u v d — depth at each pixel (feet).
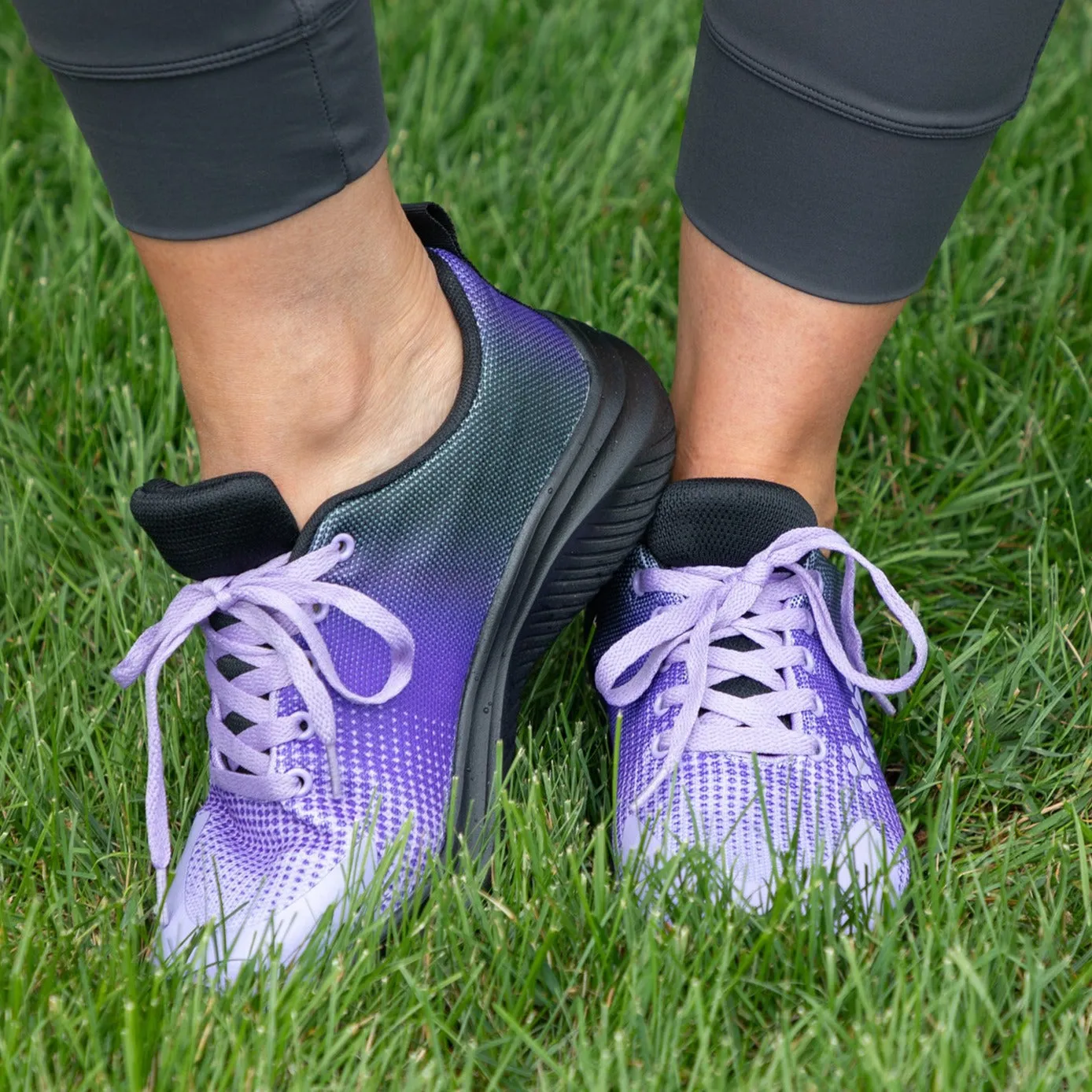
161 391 5.51
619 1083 2.90
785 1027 3.00
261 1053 2.97
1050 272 6.20
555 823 3.84
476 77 7.85
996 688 4.28
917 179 3.55
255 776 3.53
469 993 3.18
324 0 3.01
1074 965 3.35
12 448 5.23
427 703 3.72
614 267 6.59
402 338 3.70
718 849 3.38
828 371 3.99
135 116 3.05
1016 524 5.27
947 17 3.25
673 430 4.30
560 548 4.05
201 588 3.67
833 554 4.85
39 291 6.16
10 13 8.40
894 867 3.51
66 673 4.42
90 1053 3.01
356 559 3.67
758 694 3.85
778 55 3.44
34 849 3.70
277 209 3.20
